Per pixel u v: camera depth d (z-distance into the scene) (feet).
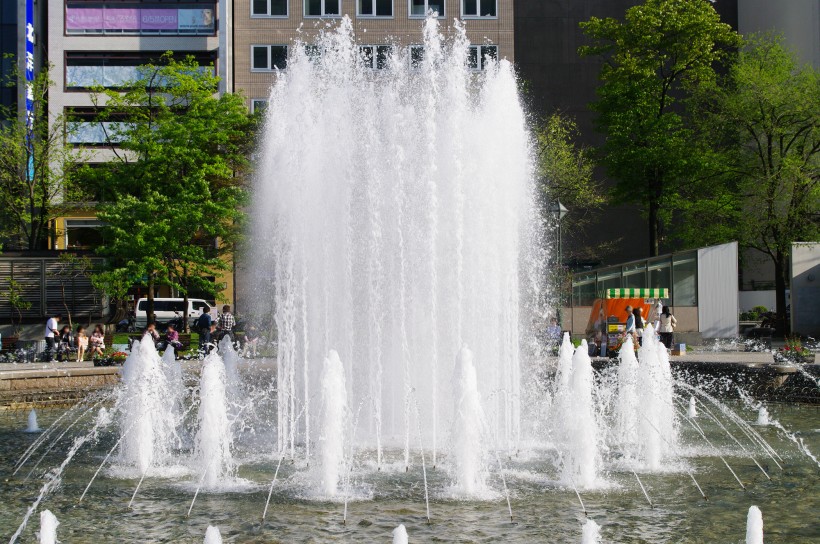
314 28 186.60
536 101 205.26
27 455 50.93
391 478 42.50
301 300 60.44
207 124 140.77
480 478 40.81
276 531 33.19
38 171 149.18
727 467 45.32
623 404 51.19
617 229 202.90
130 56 188.24
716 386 77.51
